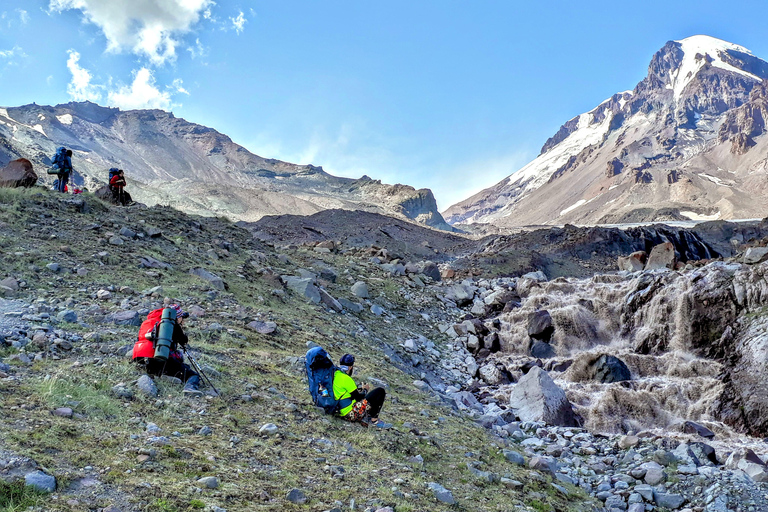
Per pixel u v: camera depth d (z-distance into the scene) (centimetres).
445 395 1473
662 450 995
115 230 1712
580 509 757
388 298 2361
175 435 593
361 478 603
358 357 1391
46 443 490
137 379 720
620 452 1087
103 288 1216
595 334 2125
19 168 1841
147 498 440
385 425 831
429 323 2272
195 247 1903
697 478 889
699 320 1834
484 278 3650
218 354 976
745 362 1568
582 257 4712
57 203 1755
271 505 484
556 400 1354
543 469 897
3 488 400
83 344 832
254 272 1891
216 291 1484
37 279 1161
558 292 2467
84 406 599
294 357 1083
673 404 1509
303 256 2678
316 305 1839
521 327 2181
